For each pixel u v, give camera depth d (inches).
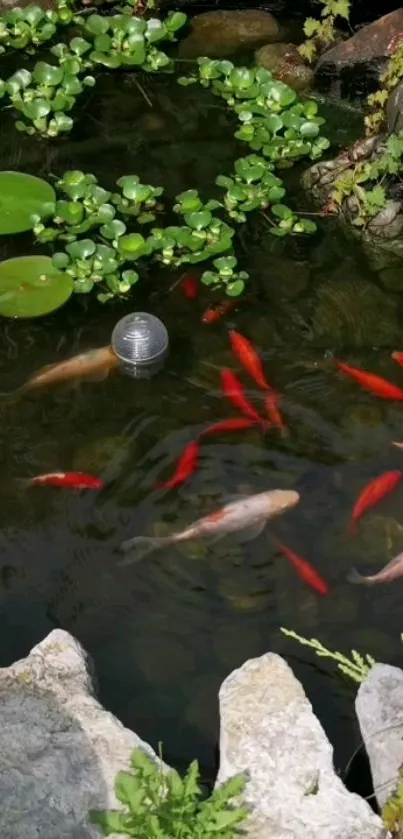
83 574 144.5
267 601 141.6
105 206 199.3
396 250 199.9
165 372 173.3
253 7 260.7
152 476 157.0
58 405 168.7
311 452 161.2
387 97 216.7
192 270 192.1
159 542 147.5
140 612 140.3
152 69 241.3
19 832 109.3
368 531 149.8
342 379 173.6
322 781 114.7
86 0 259.3
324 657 136.1
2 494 154.6
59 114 225.3
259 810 111.8
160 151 221.8
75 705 121.1
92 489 154.3
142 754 111.2
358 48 237.5
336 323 184.9
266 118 223.8
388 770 116.0
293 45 250.2
